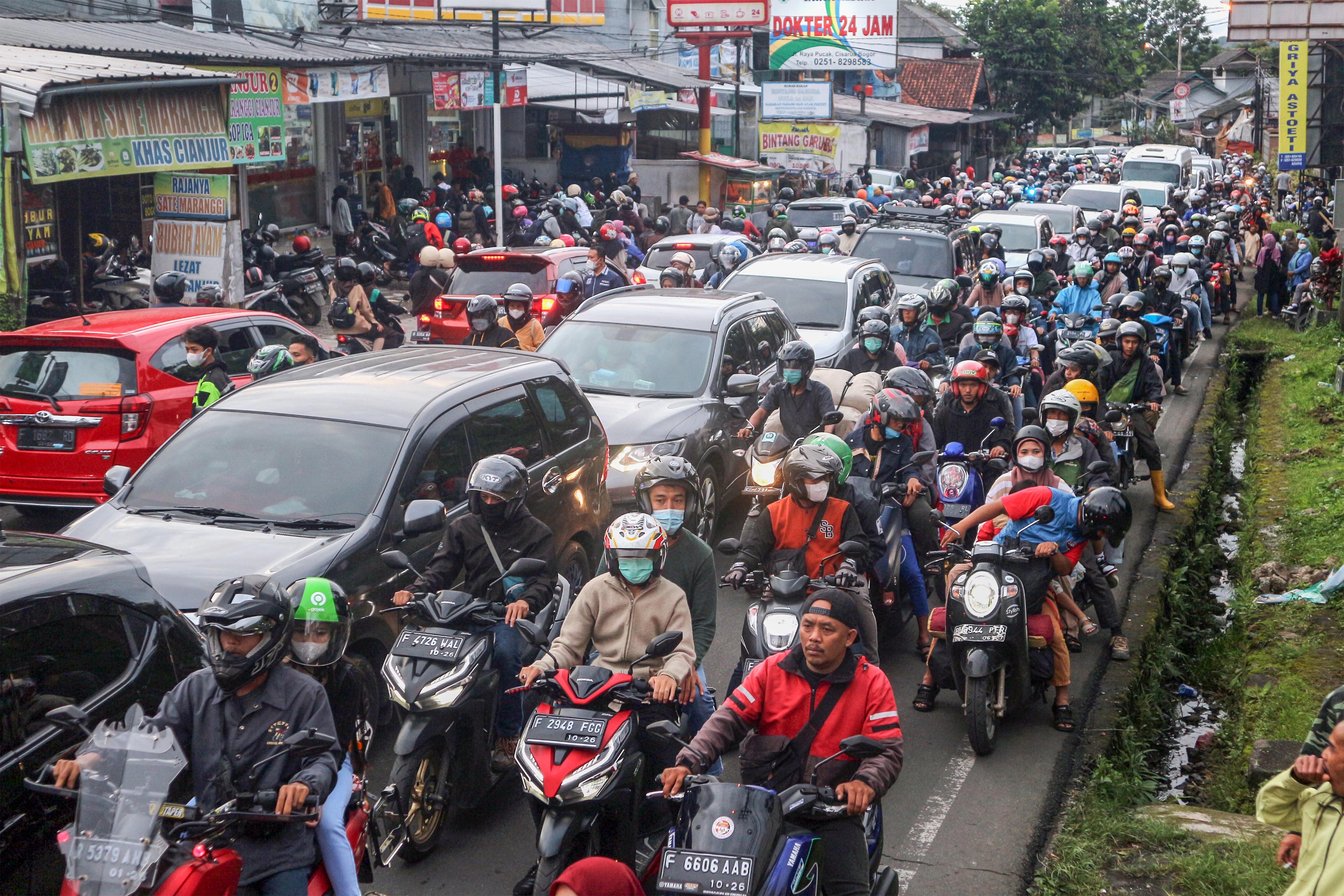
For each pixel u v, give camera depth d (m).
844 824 4.38
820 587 6.57
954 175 51.53
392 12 26.58
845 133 46.19
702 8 38.06
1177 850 5.82
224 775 4.11
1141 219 29.81
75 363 9.73
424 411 7.21
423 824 5.76
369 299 14.38
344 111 28.27
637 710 5.16
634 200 33.16
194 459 7.09
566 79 32.50
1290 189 45.69
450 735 5.78
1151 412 11.70
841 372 11.70
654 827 5.46
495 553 6.31
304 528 6.59
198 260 16.81
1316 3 15.12
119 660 4.75
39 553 4.85
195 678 4.26
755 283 14.78
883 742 4.35
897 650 8.81
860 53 46.59
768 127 41.84
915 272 18.22
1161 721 7.97
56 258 17.03
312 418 7.21
